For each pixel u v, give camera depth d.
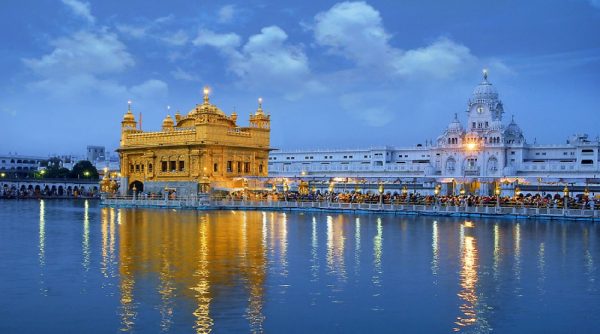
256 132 114.12
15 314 22.86
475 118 177.12
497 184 83.88
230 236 47.25
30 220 65.38
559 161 161.75
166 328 21.23
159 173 112.81
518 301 25.33
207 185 103.25
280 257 36.06
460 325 21.95
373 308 24.05
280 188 119.25
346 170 170.88
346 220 66.19
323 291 26.80
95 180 174.38
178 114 125.00
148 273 30.41
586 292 27.02
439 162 173.75
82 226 56.66
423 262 34.69
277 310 23.59
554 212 67.56
